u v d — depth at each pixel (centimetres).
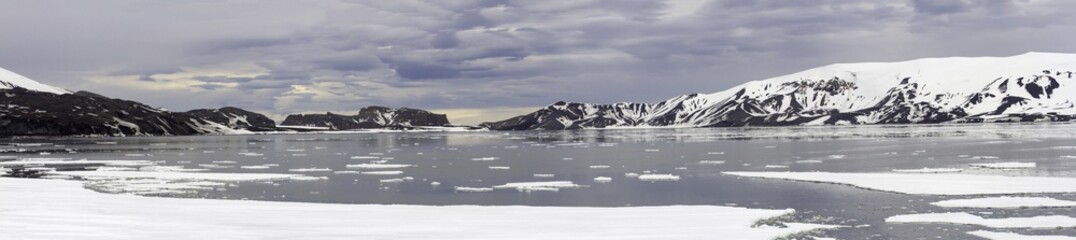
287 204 3130
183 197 3788
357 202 3584
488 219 2652
